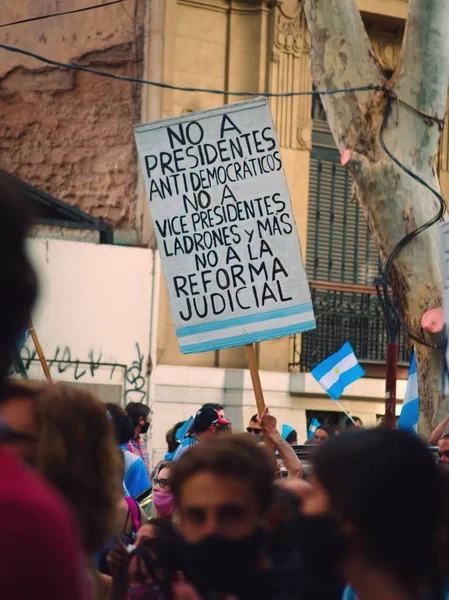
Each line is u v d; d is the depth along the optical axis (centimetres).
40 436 343
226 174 891
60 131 1956
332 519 291
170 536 397
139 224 1908
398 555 269
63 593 195
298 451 764
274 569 312
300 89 2014
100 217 1931
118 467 360
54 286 1769
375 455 271
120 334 1809
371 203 1317
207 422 982
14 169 1967
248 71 1988
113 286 1809
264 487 341
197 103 1950
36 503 196
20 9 1981
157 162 906
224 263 885
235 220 886
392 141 1305
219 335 878
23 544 193
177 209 901
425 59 1292
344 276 2088
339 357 1270
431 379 1278
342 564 290
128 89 1934
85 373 1783
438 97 1303
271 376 1912
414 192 1302
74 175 1947
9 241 214
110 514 358
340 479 272
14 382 352
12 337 215
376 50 2103
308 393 1933
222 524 336
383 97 1309
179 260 896
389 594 270
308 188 2044
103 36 1944
